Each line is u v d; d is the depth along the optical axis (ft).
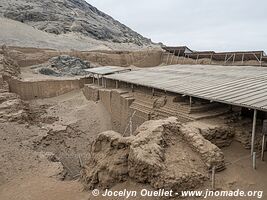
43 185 51.78
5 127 75.56
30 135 77.92
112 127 97.35
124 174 42.47
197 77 81.56
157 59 168.76
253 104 46.65
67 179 59.06
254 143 48.93
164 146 42.24
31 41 191.72
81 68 155.22
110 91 99.71
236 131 52.80
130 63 171.01
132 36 359.05
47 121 95.61
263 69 82.94
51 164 62.54
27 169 59.47
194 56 148.87
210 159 40.98
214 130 50.72
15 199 47.55
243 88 59.41
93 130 94.38
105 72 115.24
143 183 39.70
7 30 193.26
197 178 38.55
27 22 252.62
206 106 63.98
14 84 111.96
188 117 59.93
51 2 310.45
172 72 100.27
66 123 93.66
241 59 127.75
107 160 44.80
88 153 80.94
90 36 264.11
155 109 73.82
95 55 169.58
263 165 43.68
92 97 112.98
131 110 83.97
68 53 167.02
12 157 63.16
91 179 45.80
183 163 40.16
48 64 155.43
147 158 38.88
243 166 43.52
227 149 50.01
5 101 90.74
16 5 272.92
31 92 116.16
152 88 84.43
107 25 348.59
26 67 150.20
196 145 42.47
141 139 41.50
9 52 146.72
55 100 118.32
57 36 227.40
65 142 82.84
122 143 44.34
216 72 86.43
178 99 70.85
